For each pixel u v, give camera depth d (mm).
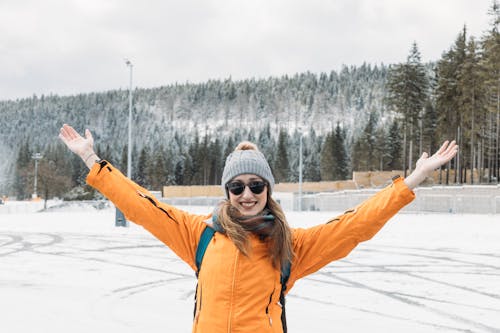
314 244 2385
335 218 2393
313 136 152625
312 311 7090
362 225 2273
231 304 2234
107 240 18172
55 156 138125
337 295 8281
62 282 9398
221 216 2320
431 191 34938
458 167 61219
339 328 6148
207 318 2252
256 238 2301
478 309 7238
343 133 140250
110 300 7727
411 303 7645
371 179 74875
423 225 22891
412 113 63688
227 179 2430
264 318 2248
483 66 52375
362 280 9758
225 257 2277
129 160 26422
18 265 11758
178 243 2416
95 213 45688
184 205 65688
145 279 9797
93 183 2400
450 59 62156
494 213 30188
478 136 62344
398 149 98500
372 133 106188
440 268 11336
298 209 51625
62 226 25125
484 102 57031
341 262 12312
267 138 162250
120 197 2375
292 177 123438
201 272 2332
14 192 145375
